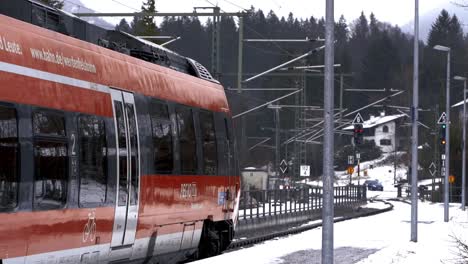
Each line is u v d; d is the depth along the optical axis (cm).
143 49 2447
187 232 2588
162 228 2352
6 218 1529
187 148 2575
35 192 1634
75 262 1828
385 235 4306
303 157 8675
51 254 1708
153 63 2416
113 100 2038
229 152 3027
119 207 2038
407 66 15600
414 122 4084
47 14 1866
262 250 3181
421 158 12875
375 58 15738
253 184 7500
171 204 2411
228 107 3070
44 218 1669
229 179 3014
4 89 1549
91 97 1916
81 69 1881
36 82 1669
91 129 1902
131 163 2120
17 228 1569
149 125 2266
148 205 2230
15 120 1578
